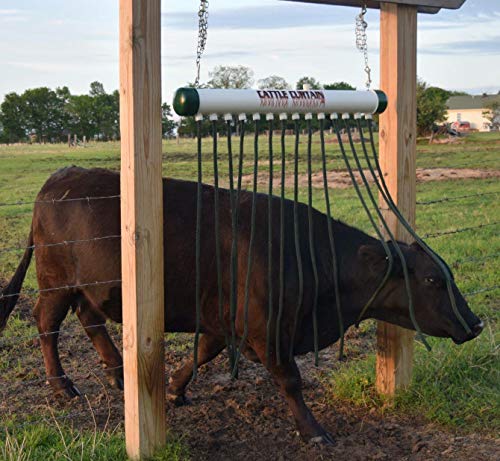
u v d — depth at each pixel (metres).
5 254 9.52
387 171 4.48
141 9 3.32
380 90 4.18
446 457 3.88
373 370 4.93
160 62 3.42
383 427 4.30
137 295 3.54
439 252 8.87
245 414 4.56
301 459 3.94
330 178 18.33
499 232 10.24
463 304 4.09
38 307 4.90
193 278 4.22
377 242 4.29
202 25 3.43
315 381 5.11
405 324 4.25
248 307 4.04
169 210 4.29
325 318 4.24
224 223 4.17
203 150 26.84
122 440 3.96
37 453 3.75
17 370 5.30
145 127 3.43
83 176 4.74
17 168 24.30
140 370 3.59
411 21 4.33
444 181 17.92
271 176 3.77
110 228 4.40
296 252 3.91
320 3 4.16
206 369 5.38
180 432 4.28
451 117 79.44
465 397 4.54
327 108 3.85
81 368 5.41
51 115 77.81
